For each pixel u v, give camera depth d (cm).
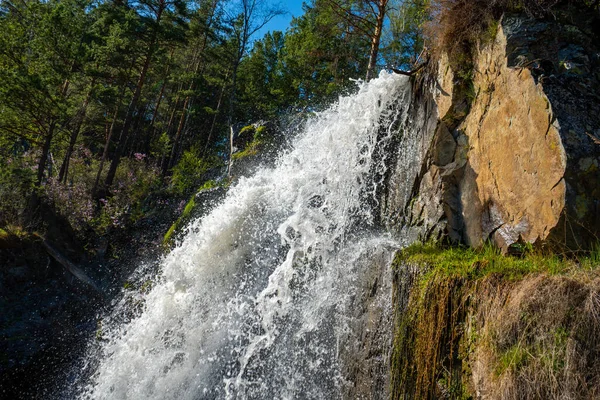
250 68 2414
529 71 360
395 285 369
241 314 556
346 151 605
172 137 2681
